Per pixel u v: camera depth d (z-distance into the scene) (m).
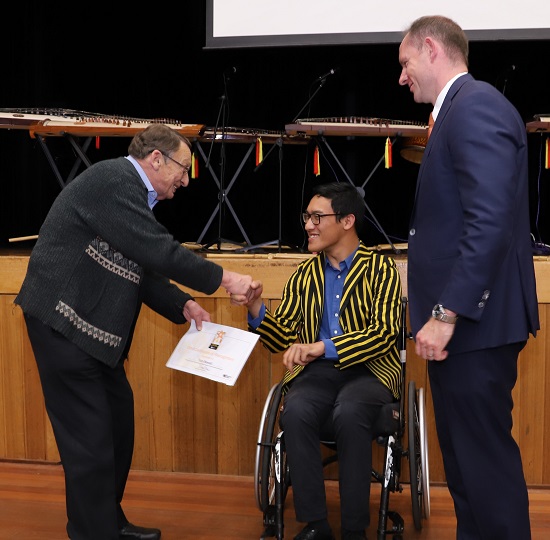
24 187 4.04
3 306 2.93
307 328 2.36
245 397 2.86
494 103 1.66
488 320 1.70
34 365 2.94
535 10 3.32
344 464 2.07
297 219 4.00
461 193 1.65
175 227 4.08
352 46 3.66
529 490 2.75
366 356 2.17
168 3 4.02
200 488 2.76
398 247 3.26
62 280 1.91
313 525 2.09
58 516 2.49
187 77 4.05
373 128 3.07
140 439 2.94
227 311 2.82
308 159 3.95
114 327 1.97
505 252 1.61
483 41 3.37
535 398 2.74
